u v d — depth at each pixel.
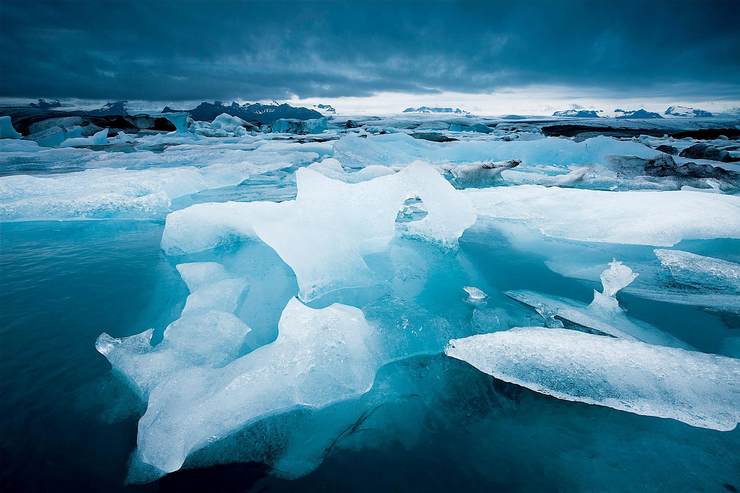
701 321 2.00
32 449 1.14
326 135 17.12
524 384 1.46
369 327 1.79
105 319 1.93
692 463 1.12
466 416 1.33
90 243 3.16
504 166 6.50
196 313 1.87
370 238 3.03
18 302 2.09
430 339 1.77
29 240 3.22
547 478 1.08
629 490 1.04
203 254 2.88
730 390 1.35
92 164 7.66
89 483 1.04
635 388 1.38
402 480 1.08
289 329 1.63
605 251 3.06
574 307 2.15
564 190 4.57
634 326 1.95
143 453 1.12
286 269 2.59
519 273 2.66
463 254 3.03
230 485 1.06
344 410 1.35
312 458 1.15
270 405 1.33
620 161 7.02
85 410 1.30
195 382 1.40
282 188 5.97
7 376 1.47
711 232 3.21
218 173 6.31
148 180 4.88
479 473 1.10
